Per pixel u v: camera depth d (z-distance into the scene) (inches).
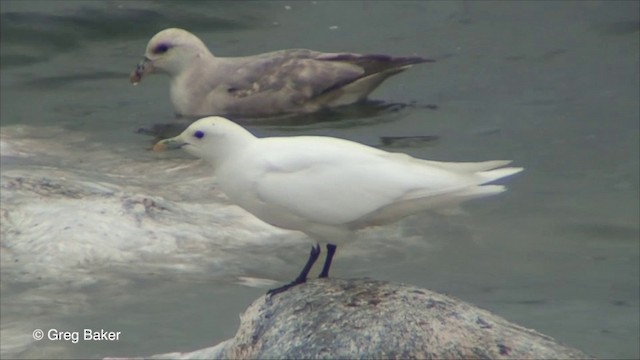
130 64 778.8
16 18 831.7
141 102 721.0
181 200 543.5
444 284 465.4
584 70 728.3
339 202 323.9
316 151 328.8
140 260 474.9
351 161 327.0
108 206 510.0
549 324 429.4
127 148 630.5
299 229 334.6
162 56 701.9
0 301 435.8
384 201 321.7
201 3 868.0
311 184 325.1
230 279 462.0
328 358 312.3
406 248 500.1
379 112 684.7
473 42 783.1
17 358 394.9
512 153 611.5
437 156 610.5
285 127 669.9
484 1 848.9
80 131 659.4
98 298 440.8
